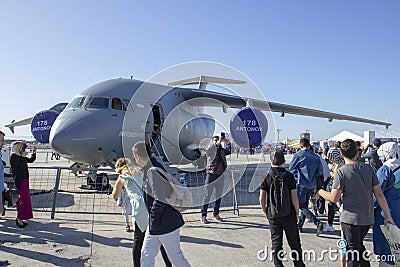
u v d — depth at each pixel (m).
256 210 6.81
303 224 5.66
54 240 4.62
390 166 3.47
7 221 5.65
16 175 5.19
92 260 3.88
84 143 7.95
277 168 3.58
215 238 4.83
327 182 5.81
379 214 3.40
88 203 7.35
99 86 8.88
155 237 3.01
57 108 13.09
